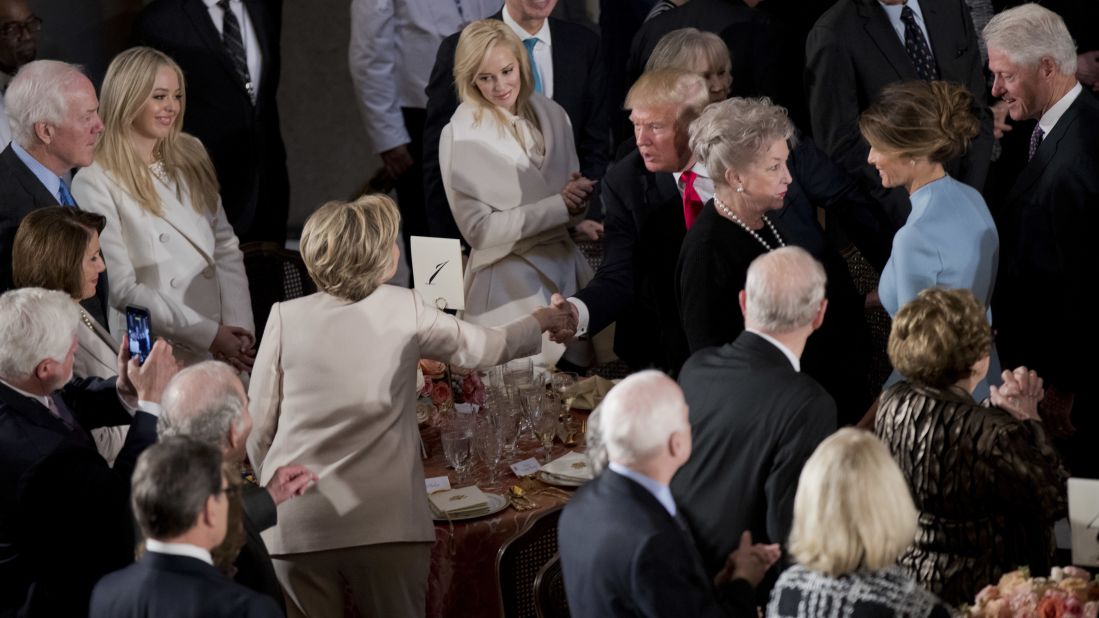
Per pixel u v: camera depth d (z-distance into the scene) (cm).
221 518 891
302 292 2017
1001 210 1683
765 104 1310
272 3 2405
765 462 1002
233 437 1056
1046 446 1077
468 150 1731
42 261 1331
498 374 1521
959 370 1069
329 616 1259
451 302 1549
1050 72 1603
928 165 1341
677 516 966
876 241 1605
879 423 1123
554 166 1770
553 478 1388
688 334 1306
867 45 1905
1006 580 987
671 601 873
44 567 1080
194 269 1769
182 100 1761
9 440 1081
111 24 2562
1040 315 1645
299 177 2994
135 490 872
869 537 811
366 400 1213
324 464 1216
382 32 2319
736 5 2108
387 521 1219
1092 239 1593
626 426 909
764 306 1042
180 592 860
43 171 1560
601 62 2144
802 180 1538
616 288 1562
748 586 945
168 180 1769
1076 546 993
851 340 1400
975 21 2120
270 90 2297
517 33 2073
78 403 1319
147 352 1246
